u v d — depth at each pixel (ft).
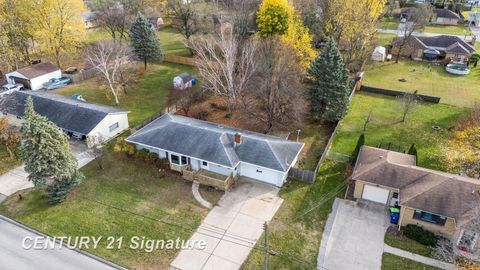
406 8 273.33
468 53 191.42
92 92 163.43
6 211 95.61
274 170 100.07
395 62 197.47
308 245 85.61
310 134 130.31
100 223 91.30
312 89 131.03
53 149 91.04
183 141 108.17
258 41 155.43
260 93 131.85
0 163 114.21
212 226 90.43
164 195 100.53
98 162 113.39
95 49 192.03
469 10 308.81
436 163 113.80
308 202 98.43
